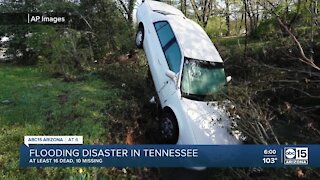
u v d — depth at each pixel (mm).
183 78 7031
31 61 13188
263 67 8492
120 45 12383
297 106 6840
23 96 7953
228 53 10148
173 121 6703
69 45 11023
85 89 9000
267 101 6871
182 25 8188
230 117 6250
